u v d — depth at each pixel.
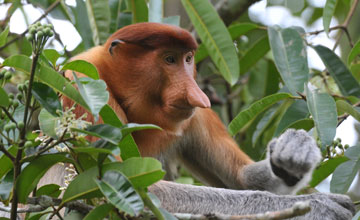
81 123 5.22
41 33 5.03
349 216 7.43
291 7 9.20
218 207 7.75
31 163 5.51
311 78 9.87
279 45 8.95
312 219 7.35
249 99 12.70
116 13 10.33
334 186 7.64
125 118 8.40
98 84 5.51
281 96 8.10
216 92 13.18
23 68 5.59
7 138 5.20
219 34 9.66
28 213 6.30
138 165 5.32
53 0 10.98
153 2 9.96
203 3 9.61
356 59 10.80
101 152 5.30
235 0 12.08
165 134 8.60
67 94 5.46
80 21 10.24
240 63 11.41
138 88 8.33
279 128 8.68
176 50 8.26
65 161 5.68
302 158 7.29
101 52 8.65
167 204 7.75
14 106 5.35
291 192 8.03
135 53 8.35
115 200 4.99
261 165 9.00
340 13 12.84
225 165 9.73
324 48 9.22
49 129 5.28
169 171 9.58
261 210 7.66
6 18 11.12
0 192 5.71
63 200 5.50
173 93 8.18
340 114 8.52
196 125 9.68
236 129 8.52
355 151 7.69
